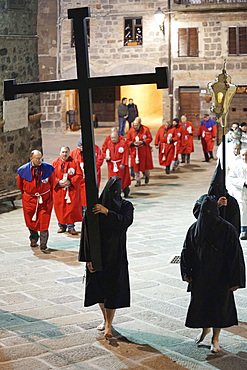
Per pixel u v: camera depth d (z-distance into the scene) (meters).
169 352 5.77
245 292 7.71
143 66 28.59
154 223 11.90
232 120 27.78
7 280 8.30
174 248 9.92
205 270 5.76
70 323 6.61
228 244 5.73
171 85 28.19
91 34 29.00
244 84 27.39
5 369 5.33
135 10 28.30
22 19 14.82
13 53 14.57
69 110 30.11
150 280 8.19
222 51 27.45
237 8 26.92
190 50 27.80
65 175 10.86
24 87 5.65
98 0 28.67
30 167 9.77
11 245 10.32
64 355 5.66
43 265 9.06
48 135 29.34
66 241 10.59
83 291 7.82
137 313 6.91
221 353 5.76
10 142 14.60
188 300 7.38
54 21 29.22
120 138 14.43
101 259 5.93
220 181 6.10
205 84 27.77
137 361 5.54
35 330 6.37
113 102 32.34
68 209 10.94
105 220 6.05
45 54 29.47
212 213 5.68
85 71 5.48
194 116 28.16
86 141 5.58
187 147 21.33
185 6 27.27
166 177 18.41
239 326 6.53
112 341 6.04
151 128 31.28
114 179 6.12
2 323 6.61
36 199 9.79
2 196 14.33
